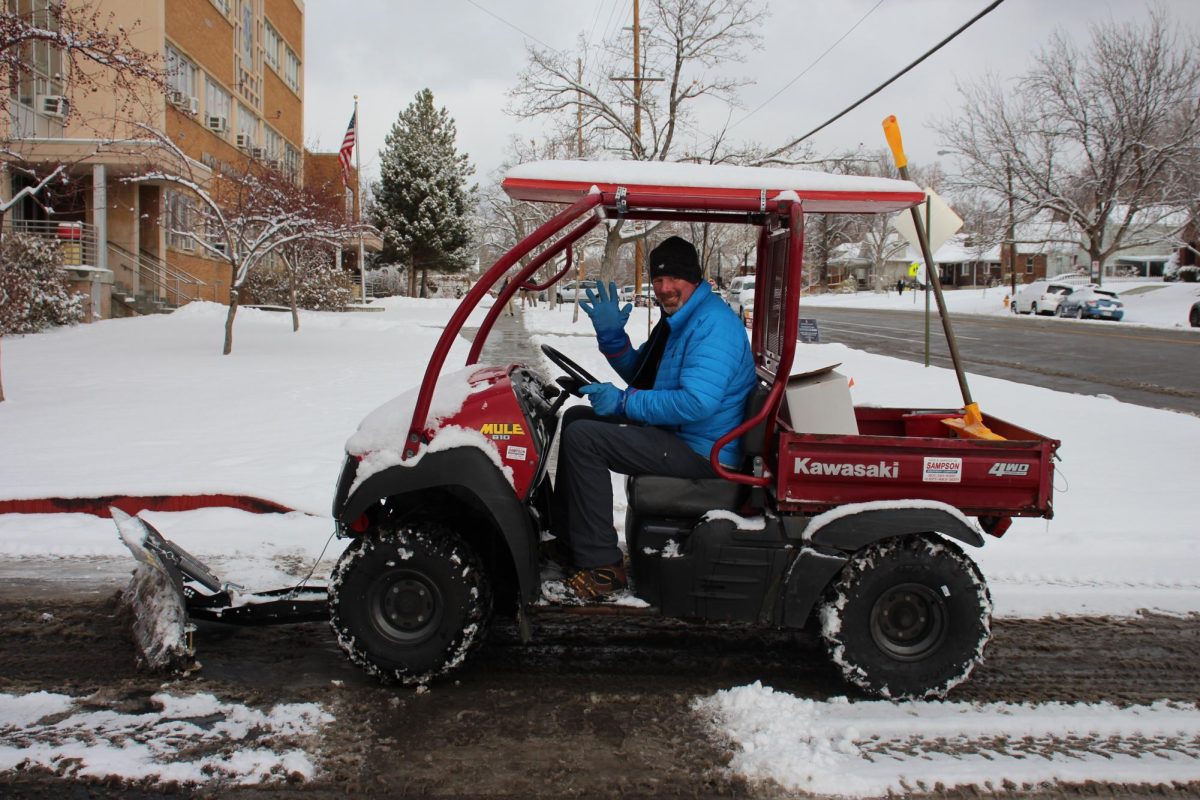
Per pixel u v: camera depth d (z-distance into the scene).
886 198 3.96
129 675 4.02
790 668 4.29
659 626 4.79
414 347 20.14
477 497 3.84
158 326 22.00
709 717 3.75
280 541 5.96
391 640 3.88
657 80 22.22
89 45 10.81
